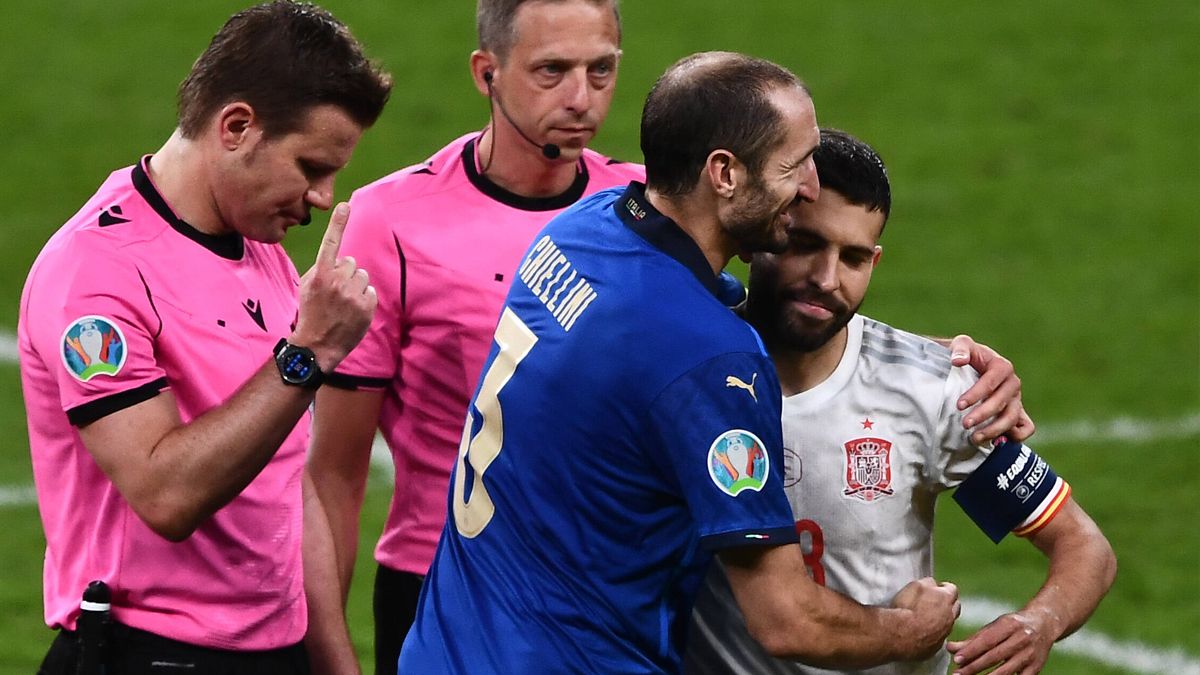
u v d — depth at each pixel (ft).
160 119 130.93
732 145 34.30
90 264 36.73
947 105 136.56
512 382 36.32
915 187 124.16
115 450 36.06
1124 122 134.00
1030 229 118.01
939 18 151.84
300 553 41.16
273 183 37.19
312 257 109.19
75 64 139.33
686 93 34.68
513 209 45.11
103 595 37.65
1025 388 96.84
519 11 43.11
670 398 33.86
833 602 35.22
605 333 34.58
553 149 43.93
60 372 36.35
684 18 150.61
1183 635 71.92
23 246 111.86
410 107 131.85
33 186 120.57
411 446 45.83
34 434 38.78
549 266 36.76
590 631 35.65
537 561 35.99
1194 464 87.71
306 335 36.01
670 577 35.86
